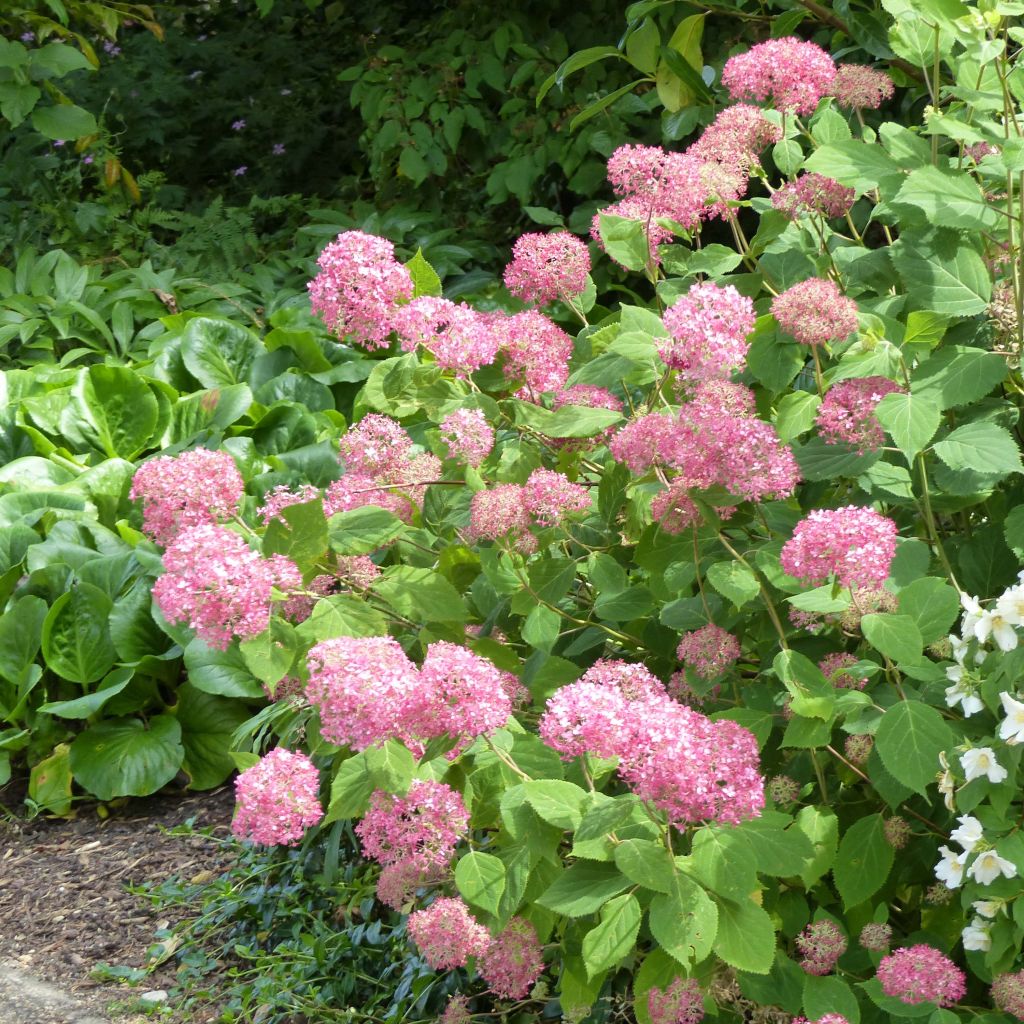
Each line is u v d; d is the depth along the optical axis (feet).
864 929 6.64
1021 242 7.09
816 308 6.86
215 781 13.55
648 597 7.44
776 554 6.86
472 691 5.91
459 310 7.40
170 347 19.02
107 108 29.73
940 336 7.32
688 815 5.91
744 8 17.90
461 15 24.39
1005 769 6.12
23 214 25.71
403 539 7.85
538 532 7.31
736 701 7.41
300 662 6.62
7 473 15.58
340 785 6.51
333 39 32.35
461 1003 8.53
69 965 10.90
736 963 6.06
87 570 14.08
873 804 7.22
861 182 7.38
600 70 21.79
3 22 23.56
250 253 25.34
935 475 7.27
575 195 23.20
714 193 7.90
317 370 18.89
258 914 11.14
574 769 6.79
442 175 23.80
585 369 7.84
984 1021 6.32
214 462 6.76
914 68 10.32
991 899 6.26
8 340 21.26
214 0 34.60
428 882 7.21
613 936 6.10
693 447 6.61
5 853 12.75
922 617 6.46
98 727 13.66
